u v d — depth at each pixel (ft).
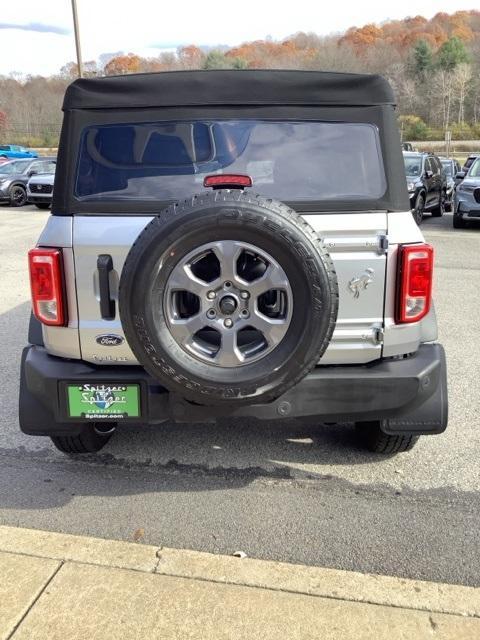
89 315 10.34
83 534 10.34
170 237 8.90
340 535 10.29
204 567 9.18
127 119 10.47
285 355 9.26
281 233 8.86
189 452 13.07
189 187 10.46
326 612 8.36
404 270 10.11
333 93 10.52
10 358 18.72
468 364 18.16
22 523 10.64
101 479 12.05
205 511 10.98
